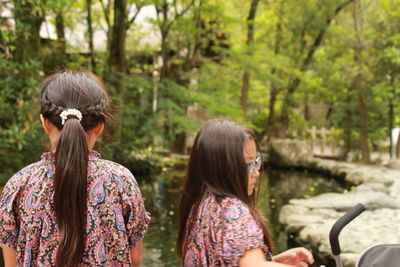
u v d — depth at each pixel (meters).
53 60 7.45
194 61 10.54
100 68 8.65
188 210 1.35
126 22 8.52
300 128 14.62
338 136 14.05
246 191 1.30
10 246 1.27
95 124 1.28
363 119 11.68
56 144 1.26
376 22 11.52
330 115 16.02
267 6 12.36
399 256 1.29
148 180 8.20
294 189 8.14
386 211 5.32
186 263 1.31
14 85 5.28
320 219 4.76
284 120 12.94
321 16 11.68
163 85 8.40
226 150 1.29
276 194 7.59
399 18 10.76
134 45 10.49
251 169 1.33
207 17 9.50
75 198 1.20
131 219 1.29
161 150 11.92
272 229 5.05
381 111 12.56
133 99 9.38
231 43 11.55
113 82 8.21
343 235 4.06
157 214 5.85
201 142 1.33
